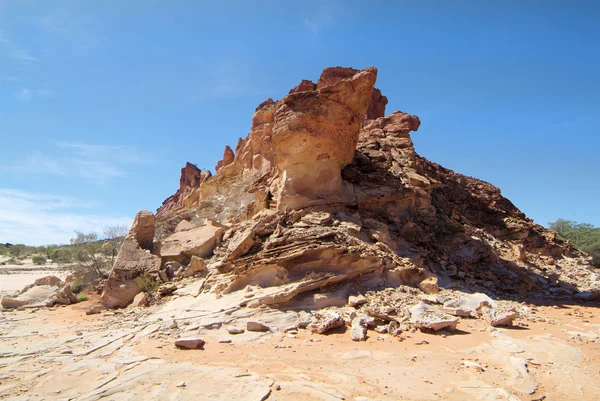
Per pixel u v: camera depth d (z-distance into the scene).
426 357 9.30
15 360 9.33
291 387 7.55
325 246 14.42
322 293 13.39
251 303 12.77
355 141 19.55
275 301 12.73
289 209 17.70
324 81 22.59
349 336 10.93
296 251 14.42
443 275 17.06
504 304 14.95
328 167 18.75
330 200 18.16
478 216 29.17
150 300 16.30
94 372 8.43
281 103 19.31
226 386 7.59
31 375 8.31
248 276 14.60
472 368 8.62
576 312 14.84
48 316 15.17
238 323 11.91
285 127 18.11
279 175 20.80
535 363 9.01
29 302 17.30
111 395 7.27
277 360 9.09
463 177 35.00
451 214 25.64
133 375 8.20
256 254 15.12
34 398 7.17
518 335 11.20
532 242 27.56
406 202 21.25
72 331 12.42
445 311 12.92
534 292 18.73
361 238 16.58
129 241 19.52
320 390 7.43
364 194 19.94
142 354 9.56
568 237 43.00
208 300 14.20
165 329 11.81
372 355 9.45
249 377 8.05
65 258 38.25
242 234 18.11
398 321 11.84
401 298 13.44
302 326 11.66
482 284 17.64
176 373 8.28
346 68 22.84
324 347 10.04
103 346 10.35
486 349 9.87
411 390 7.49
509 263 21.02
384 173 22.30
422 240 18.98
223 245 20.33
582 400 7.29
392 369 8.57
